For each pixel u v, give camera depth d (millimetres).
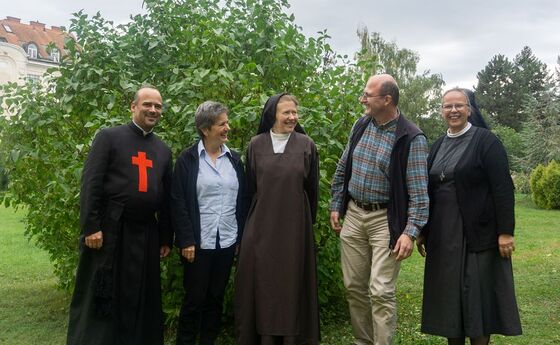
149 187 3289
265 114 3445
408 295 5543
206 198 3434
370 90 3332
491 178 3150
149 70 4617
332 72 4746
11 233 10492
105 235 3219
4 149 4938
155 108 3338
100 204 3227
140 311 3299
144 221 3326
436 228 3248
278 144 3414
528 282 6074
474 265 3135
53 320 4742
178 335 3568
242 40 4578
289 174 3311
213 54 4398
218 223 3441
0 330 4441
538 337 4176
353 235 3520
